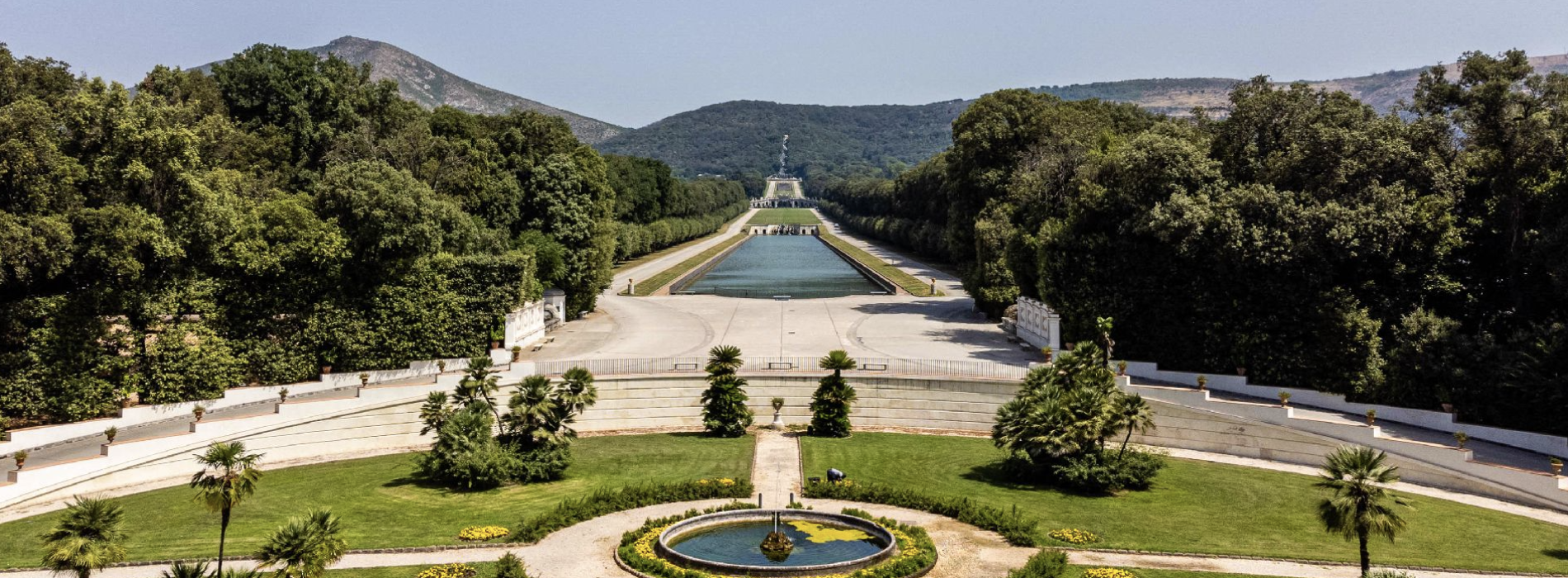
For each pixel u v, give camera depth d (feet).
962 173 329.93
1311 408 186.29
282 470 163.43
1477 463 151.64
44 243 149.28
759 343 238.07
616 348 231.50
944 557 117.50
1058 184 269.85
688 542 121.49
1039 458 153.17
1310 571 114.11
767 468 161.79
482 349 208.64
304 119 276.21
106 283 169.68
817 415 186.70
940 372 198.90
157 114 171.01
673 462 166.30
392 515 134.62
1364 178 196.34
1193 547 121.80
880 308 314.76
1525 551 122.52
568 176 295.07
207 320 183.11
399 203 197.77
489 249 255.29
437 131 316.40
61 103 164.55
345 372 197.47
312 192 256.11
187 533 126.00
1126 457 151.94
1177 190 205.77
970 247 324.39
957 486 151.84
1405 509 140.87
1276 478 160.04
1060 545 122.11
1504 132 196.65
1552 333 170.50
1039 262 230.07
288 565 94.27
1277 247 191.52
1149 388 185.16
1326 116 207.21
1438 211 191.52
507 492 147.95
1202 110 250.98
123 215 159.53
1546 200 185.37
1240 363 200.85
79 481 148.15
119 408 171.73
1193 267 205.57
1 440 157.48
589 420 191.93
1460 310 196.75
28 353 161.79
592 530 127.54
